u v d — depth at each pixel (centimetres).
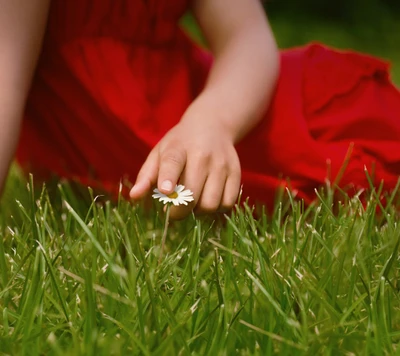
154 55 86
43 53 85
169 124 84
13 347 58
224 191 72
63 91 85
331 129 87
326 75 89
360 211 75
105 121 84
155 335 58
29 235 73
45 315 62
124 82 84
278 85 87
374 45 288
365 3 302
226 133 75
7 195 91
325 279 65
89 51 84
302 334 59
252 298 62
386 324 61
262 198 84
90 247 70
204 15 85
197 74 90
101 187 86
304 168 84
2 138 75
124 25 85
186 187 70
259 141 84
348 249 68
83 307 62
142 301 62
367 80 91
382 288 62
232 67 81
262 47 83
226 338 58
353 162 84
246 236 72
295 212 73
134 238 73
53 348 56
